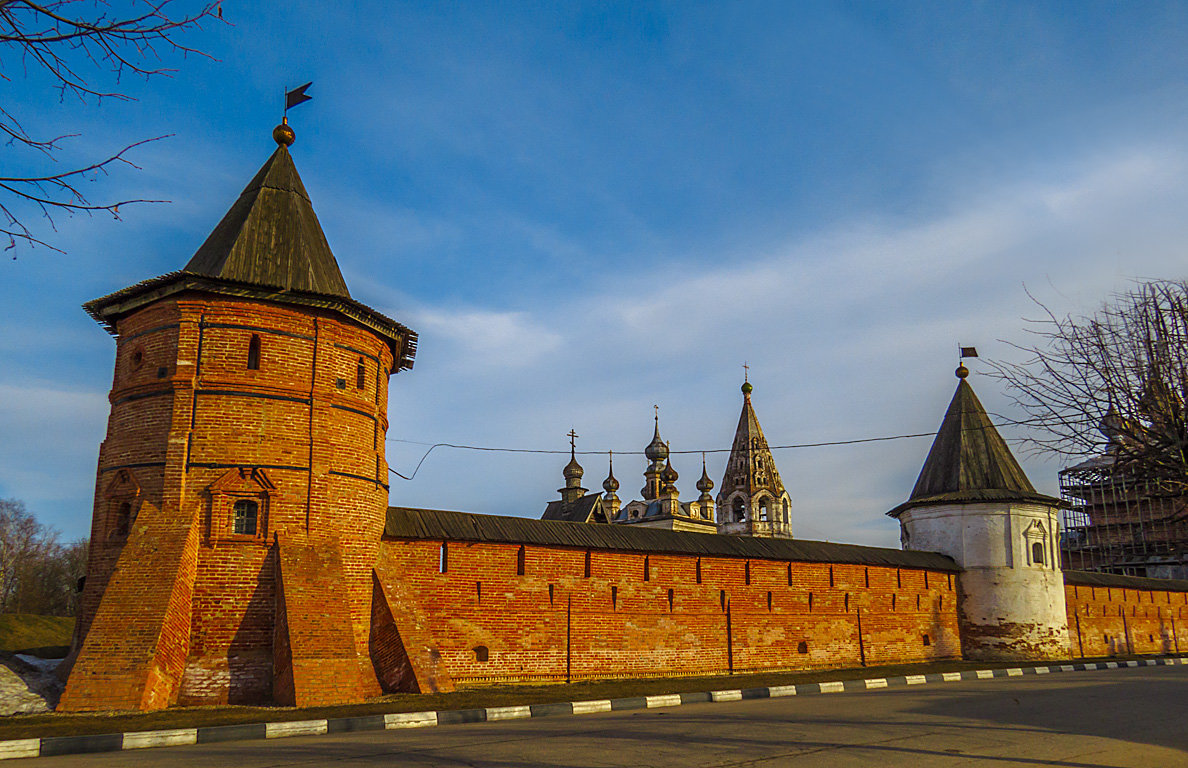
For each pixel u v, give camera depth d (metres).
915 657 35.00
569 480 68.00
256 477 19.62
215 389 19.77
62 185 6.89
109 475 20.31
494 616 23.89
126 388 20.52
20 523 64.88
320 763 10.84
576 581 25.80
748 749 11.88
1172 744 13.17
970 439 40.44
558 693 20.81
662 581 27.73
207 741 13.44
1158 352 11.20
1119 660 36.72
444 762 10.81
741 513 74.38
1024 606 37.16
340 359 21.62
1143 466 11.56
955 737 13.32
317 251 22.62
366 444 22.03
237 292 20.19
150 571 18.17
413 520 23.42
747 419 76.56
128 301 21.14
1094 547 68.44
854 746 12.27
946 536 38.88
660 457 75.44
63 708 16.42
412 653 20.64
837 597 32.56
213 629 18.62
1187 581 50.81
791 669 30.31
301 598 18.91
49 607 67.56
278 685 18.30
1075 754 12.09
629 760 10.93
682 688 22.47
